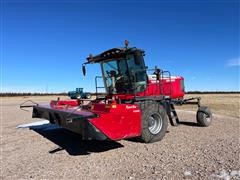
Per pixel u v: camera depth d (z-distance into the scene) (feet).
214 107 81.61
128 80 32.14
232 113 61.21
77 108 28.84
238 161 21.40
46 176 19.33
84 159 23.48
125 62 32.30
